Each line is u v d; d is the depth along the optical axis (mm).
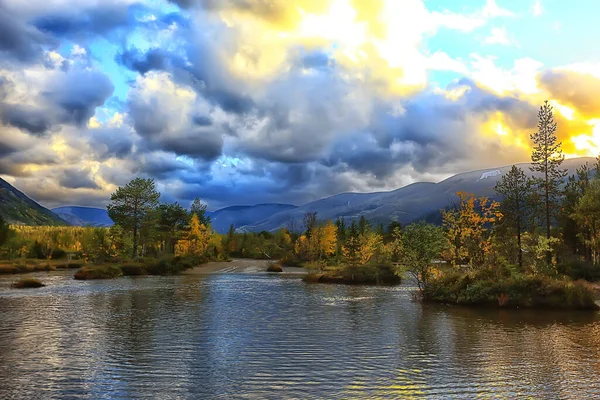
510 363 11820
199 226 87000
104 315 20500
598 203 41812
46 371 11039
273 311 22078
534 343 14430
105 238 68562
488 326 17766
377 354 12875
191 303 25328
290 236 109750
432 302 26047
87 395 9227
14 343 14305
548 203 38688
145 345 14023
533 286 23875
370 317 20172
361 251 54500
